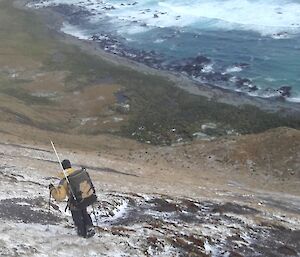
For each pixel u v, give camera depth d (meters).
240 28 79.12
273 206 25.33
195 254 12.87
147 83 63.12
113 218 15.09
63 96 60.41
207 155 40.00
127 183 22.47
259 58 68.06
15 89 61.59
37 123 48.81
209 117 54.16
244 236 16.27
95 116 55.28
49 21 90.62
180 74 66.06
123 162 33.22
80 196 10.50
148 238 12.80
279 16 81.25
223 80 63.38
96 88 61.97
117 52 74.62
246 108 55.94
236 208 20.45
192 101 57.81
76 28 86.56
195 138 49.81
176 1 94.50
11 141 33.53
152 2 96.19
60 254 10.22
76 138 44.66
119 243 11.72
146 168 32.00
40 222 12.72
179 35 79.31
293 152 38.91
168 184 25.48
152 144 48.72
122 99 58.94
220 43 74.56
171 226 15.02
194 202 19.66
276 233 17.73
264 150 39.62
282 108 55.81
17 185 16.33
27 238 10.58
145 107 57.00
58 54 73.56
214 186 29.41
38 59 71.69
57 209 14.23
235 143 40.97
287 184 35.41
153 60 71.00
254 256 14.46
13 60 70.81
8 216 12.63
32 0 103.56
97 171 26.08
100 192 18.00
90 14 93.12
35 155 28.08
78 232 11.52
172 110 56.09
